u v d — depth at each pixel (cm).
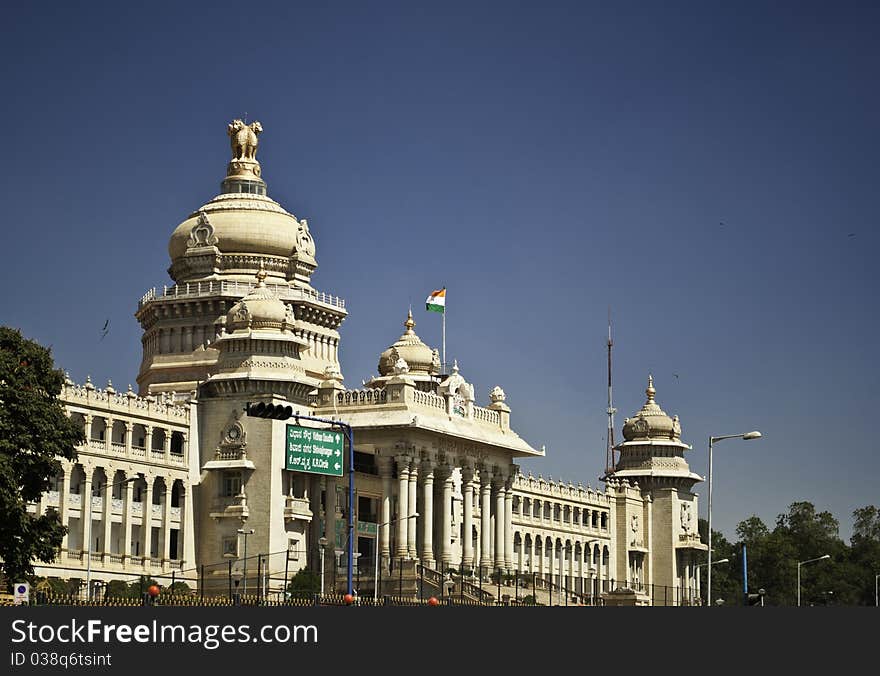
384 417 18012
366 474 18862
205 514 17325
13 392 12006
